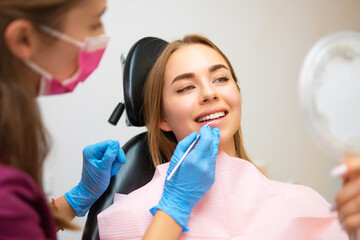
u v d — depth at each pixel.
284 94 2.13
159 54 1.21
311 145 2.24
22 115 0.59
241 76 1.99
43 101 1.57
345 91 0.54
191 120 1.02
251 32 1.98
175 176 0.84
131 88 1.12
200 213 0.88
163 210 0.81
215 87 1.02
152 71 1.10
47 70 0.65
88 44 0.68
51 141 0.68
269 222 0.86
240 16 1.94
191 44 1.10
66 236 1.69
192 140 0.89
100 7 0.67
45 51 0.63
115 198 1.02
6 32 0.57
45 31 0.61
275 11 2.04
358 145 0.53
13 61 0.60
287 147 2.17
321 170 2.29
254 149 2.08
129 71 1.13
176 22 1.76
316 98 0.53
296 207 0.89
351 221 0.52
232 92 1.02
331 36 0.55
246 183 0.92
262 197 0.90
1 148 0.60
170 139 1.18
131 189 1.09
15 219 0.54
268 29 2.03
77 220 1.72
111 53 1.64
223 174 0.91
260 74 2.04
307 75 0.54
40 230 0.59
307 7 2.14
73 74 0.70
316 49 0.55
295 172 2.21
